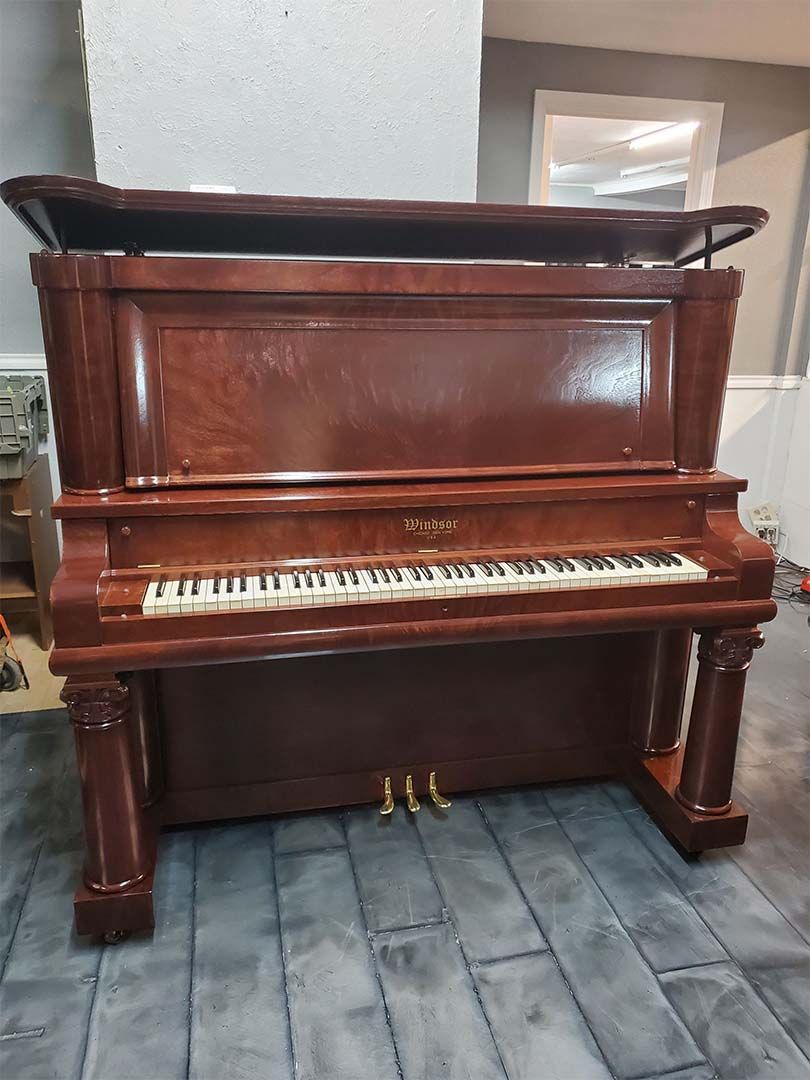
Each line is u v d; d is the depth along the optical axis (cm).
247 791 169
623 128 515
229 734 164
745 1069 117
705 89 323
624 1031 123
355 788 174
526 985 132
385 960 137
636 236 149
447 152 186
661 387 149
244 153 176
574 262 190
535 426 146
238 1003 128
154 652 121
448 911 149
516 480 145
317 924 145
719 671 150
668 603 139
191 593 123
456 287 137
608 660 179
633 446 150
